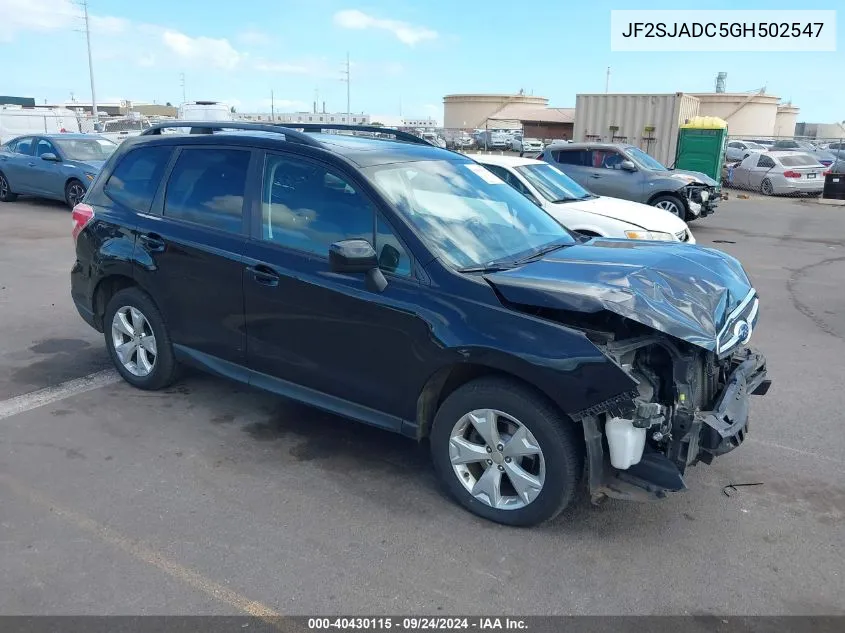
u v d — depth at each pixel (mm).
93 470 4004
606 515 3676
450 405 3586
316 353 4000
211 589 3012
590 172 14711
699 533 3529
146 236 4770
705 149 19453
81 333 6578
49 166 14977
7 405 4879
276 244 4129
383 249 3725
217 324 4477
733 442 3273
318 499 3764
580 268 3637
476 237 3887
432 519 3594
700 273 3750
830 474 4152
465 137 49375
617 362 3119
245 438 4477
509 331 3291
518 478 3453
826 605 3006
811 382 5660
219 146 4543
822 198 20953
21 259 9945
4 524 3436
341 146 4191
